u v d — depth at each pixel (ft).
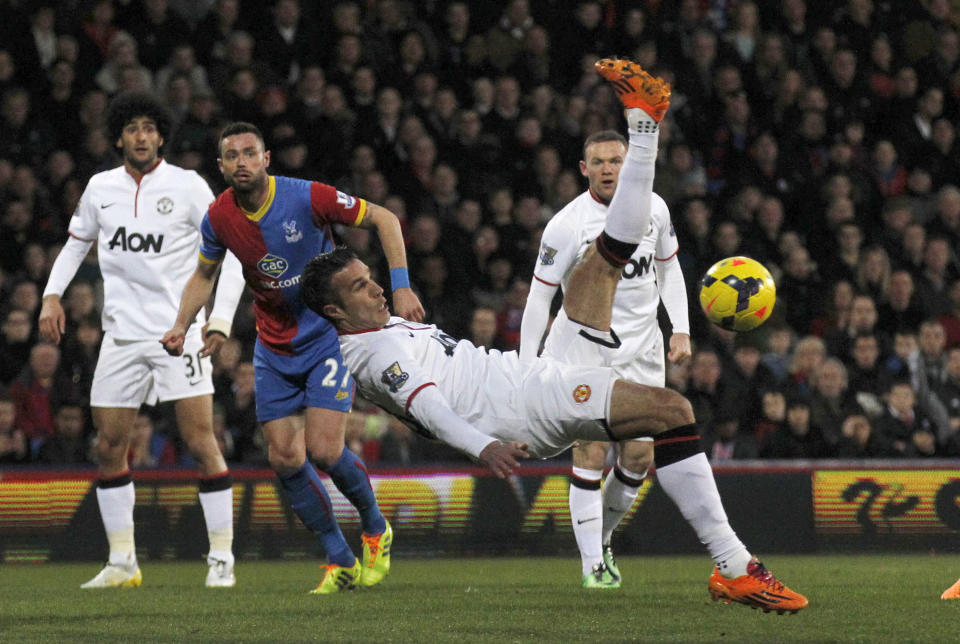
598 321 34.14
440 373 32.30
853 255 93.97
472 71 99.50
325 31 97.09
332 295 32.14
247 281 41.70
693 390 75.46
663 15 108.68
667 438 31.71
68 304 73.26
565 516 69.36
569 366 31.99
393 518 66.90
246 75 89.25
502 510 68.59
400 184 89.97
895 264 95.71
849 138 105.70
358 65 94.89
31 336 73.61
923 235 96.07
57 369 69.92
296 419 42.73
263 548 65.36
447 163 93.61
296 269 40.93
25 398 68.74
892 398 78.48
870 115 108.27
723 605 36.11
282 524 65.77
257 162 39.73
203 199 46.50
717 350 80.53
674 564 60.90
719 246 90.33
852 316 86.79
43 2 92.07
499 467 29.89
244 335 77.10
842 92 107.76
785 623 31.65
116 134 46.24
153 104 46.34
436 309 82.53
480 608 35.88
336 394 41.78
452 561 64.59
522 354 41.55
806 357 78.69
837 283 90.33
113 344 46.37
